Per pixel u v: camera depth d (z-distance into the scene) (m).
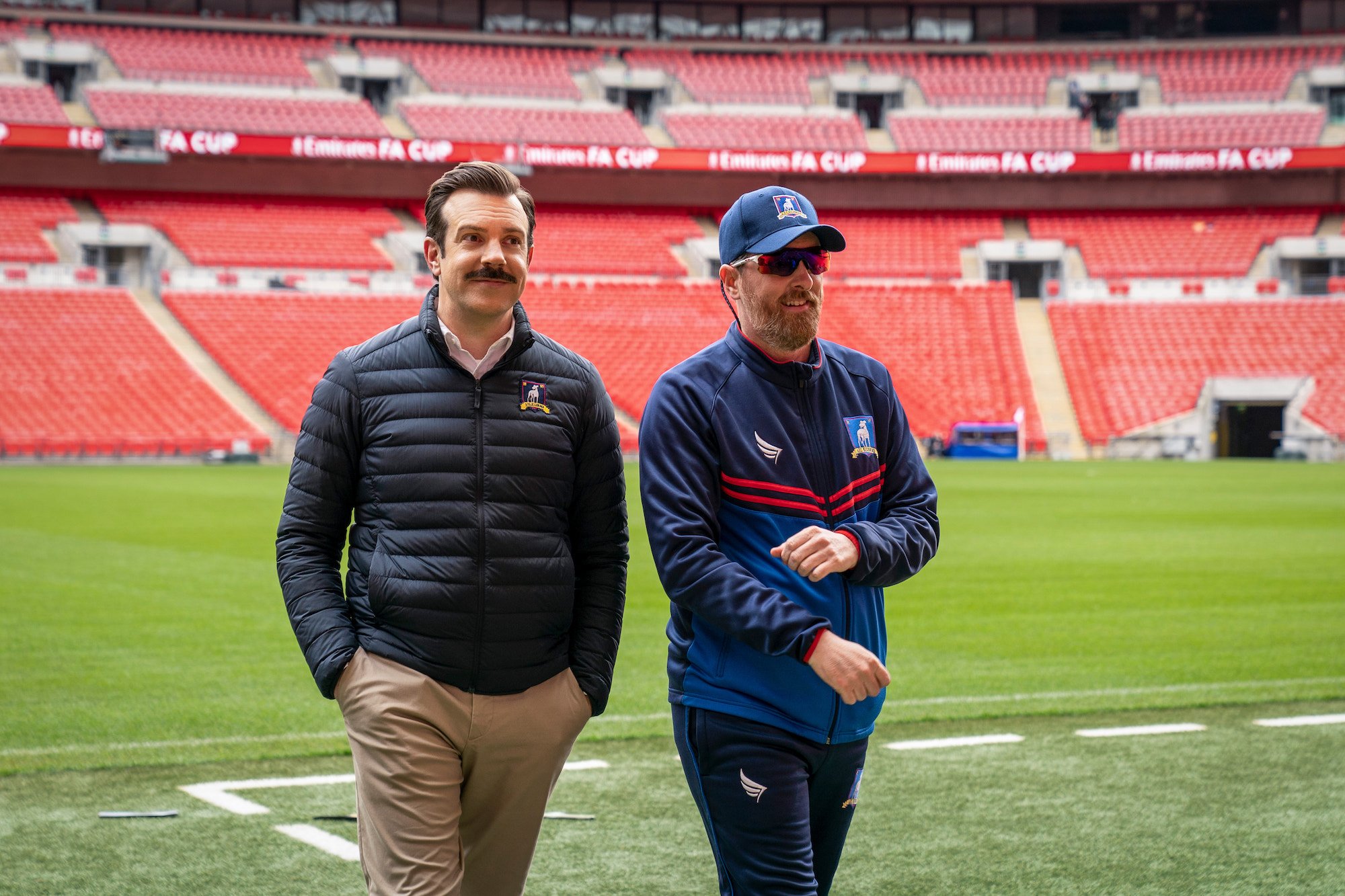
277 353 35.94
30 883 3.96
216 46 44.12
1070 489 24.17
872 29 49.31
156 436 32.97
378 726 2.90
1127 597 10.58
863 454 2.96
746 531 2.84
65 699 6.67
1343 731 6.01
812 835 3.00
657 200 44.22
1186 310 40.88
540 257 41.66
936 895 3.87
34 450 32.12
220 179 40.69
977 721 6.26
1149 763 5.44
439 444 2.95
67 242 37.44
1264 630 8.95
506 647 2.94
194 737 5.88
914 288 41.84
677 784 5.14
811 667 2.65
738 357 2.91
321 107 42.97
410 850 2.88
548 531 3.03
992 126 46.34
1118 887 3.93
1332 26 47.28
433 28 47.25
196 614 9.47
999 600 10.46
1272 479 27.38
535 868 4.12
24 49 41.31
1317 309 40.06
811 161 42.19
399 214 42.25
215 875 4.04
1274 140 44.69
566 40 47.28
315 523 3.02
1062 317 41.31
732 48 48.53
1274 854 4.24
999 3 48.59
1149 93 46.50
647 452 2.85
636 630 9.07
